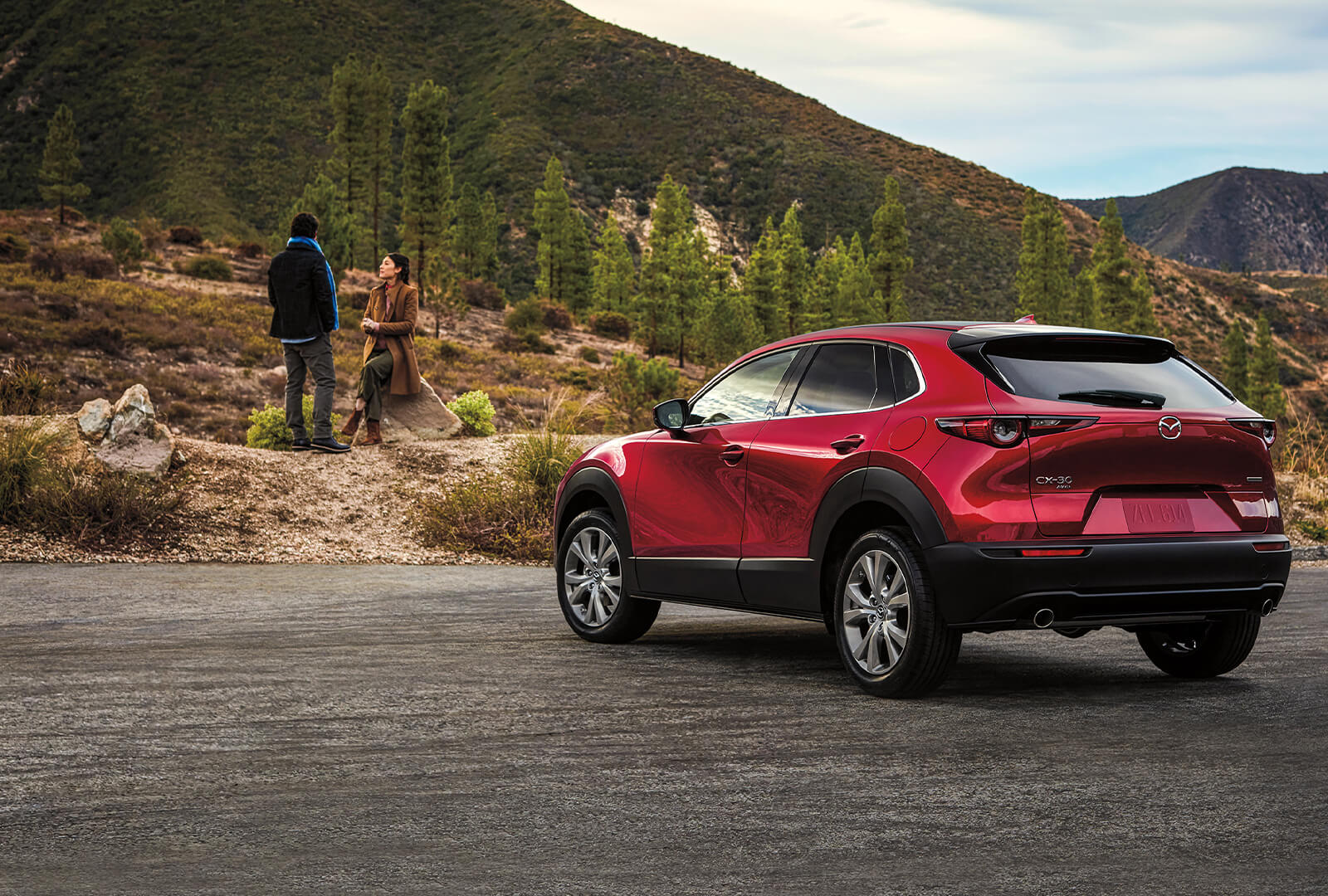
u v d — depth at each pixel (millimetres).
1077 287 85188
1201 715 5211
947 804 3863
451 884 3146
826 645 7102
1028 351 5512
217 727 4836
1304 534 14000
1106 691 5773
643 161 193125
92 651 6473
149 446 11719
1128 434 5238
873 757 4445
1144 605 5285
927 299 154750
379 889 3109
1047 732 4871
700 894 3080
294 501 11953
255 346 43750
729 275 86000
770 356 6523
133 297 49344
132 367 37250
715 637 7395
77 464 11312
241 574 9688
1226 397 5695
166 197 173375
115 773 4156
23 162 192000
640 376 25641
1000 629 5250
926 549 5223
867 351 5918
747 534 6156
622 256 89812
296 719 4984
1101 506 5230
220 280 64375
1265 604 5578
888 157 193125
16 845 3424
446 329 62375
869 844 3473
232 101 198250
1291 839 3514
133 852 3371
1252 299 187750
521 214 169875
